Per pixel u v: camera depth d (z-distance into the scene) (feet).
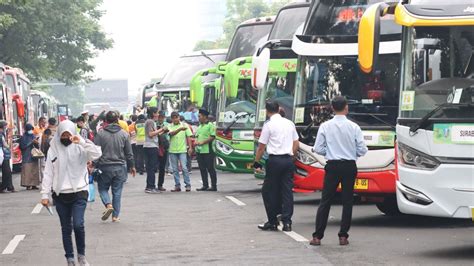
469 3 47.91
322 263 43.75
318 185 60.90
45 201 43.98
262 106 81.35
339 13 62.80
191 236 55.16
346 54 61.82
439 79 47.39
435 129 45.65
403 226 58.29
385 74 60.39
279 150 55.62
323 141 49.78
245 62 95.09
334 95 61.62
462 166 44.73
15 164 142.72
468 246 49.06
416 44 48.44
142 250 50.03
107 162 63.82
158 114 94.38
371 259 44.75
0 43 210.79
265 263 44.24
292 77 81.25
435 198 45.52
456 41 47.60
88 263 45.39
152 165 89.51
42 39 216.95
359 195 59.57
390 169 58.44
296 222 61.16
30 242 54.90
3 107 123.34
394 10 50.06
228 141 94.07
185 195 85.40
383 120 59.31
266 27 104.53
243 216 65.67
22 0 99.66
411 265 42.96
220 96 95.76
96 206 76.84
